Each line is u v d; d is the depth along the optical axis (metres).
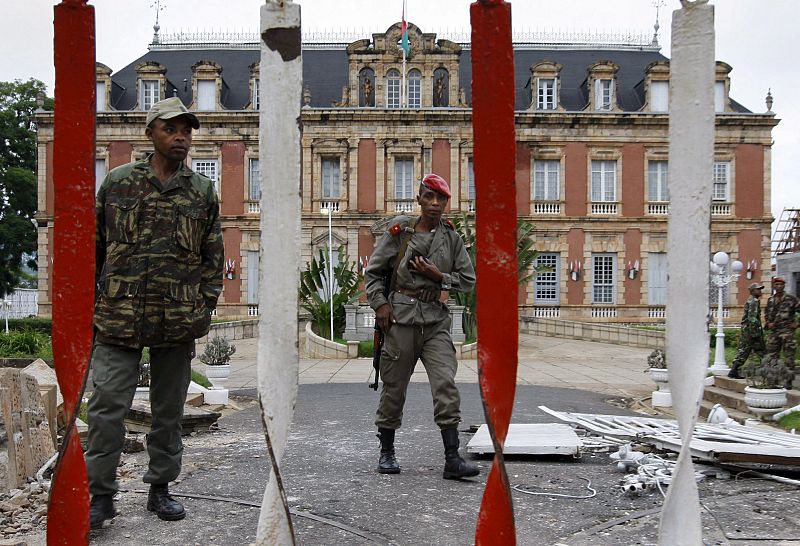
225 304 35.16
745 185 35.47
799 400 8.66
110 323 3.46
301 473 5.06
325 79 38.56
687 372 1.92
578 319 35.44
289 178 1.97
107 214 3.56
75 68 2.10
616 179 35.75
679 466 1.89
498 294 2.00
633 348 26.56
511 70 1.99
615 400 11.09
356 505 4.17
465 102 36.12
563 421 7.24
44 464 4.79
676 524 1.89
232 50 40.50
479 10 2.00
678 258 1.96
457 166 35.12
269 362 1.93
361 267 34.88
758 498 4.35
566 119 35.34
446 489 4.57
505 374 1.97
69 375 2.07
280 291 1.96
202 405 9.31
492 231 2.00
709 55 1.92
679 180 1.96
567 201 35.59
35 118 35.19
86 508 2.05
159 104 3.64
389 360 4.93
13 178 39.91
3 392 4.37
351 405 9.52
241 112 35.25
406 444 6.30
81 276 2.10
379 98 36.19
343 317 25.39
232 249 35.34
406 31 35.41
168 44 41.00
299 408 9.17
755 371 8.58
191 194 3.69
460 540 3.53
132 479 4.76
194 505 4.11
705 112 1.93
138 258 3.53
